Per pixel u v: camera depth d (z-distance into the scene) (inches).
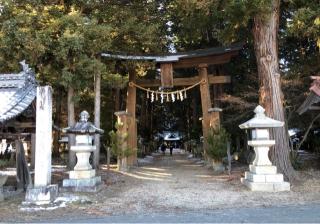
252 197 373.1
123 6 660.7
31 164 479.5
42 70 572.7
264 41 487.5
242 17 473.4
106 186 464.1
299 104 637.3
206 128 717.3
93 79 660.7
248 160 697.0
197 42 880.3
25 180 428.5
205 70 719.1
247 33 695.1
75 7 605.6
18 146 430.9
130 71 729.0
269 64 483.8
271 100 478.9
